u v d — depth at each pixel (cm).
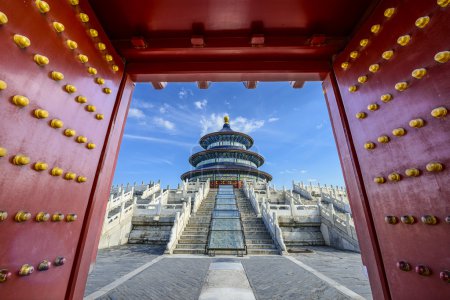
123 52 364
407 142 226
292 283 779
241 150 5028
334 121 375
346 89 335
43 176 212
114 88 347
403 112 232
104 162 314
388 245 252
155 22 331
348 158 329
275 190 3269
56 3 230
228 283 787
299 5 305
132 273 942
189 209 2233
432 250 198
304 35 353
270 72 385
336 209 2748
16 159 181
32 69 199
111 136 332
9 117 177
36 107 202
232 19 326
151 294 670
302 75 395
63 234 239
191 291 701
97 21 303
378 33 272
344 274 911
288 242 1998
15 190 183
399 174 235
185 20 327
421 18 207
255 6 305
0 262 171
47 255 216
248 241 1670
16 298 182
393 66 246
